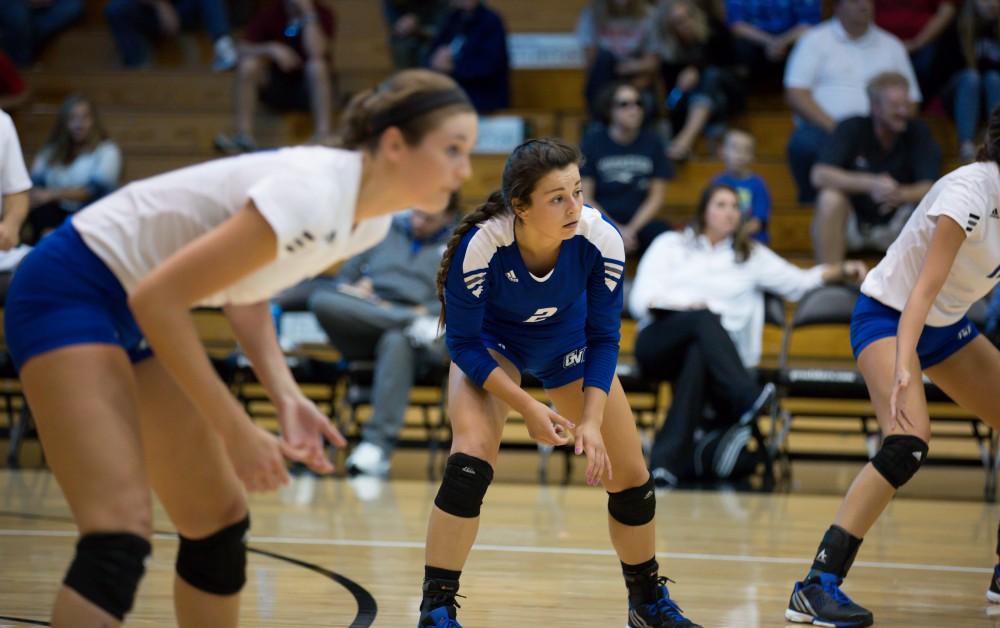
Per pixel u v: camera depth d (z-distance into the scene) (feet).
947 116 65.67
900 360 22.41
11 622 22.13
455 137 14.39
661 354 46.37
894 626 23.09
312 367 50.01
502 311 21.30
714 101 65.41
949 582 27.86
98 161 61.52
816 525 36.27
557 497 42.16
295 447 15.20
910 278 24.00
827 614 22.91
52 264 15.03
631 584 22.38
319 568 28.25
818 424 60.90
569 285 20.76
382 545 31.55
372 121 14.49
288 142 70.95
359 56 78.69
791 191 65.41
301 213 14.08
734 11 69.21
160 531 33.63
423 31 71.97
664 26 65.92
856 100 61.36
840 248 55.83
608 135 57.93
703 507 39.78
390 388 47.24
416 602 24.62
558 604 24.90
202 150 72.54
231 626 16.69
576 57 74.02
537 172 19.20
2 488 42.16
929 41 66.28
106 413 14.46
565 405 22.48
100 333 14.78
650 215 57.26
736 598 25.61
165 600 24.64
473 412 20.93
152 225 15.02
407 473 47.88
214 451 16.22
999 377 24.67
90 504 14.20
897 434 23.21
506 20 78.13
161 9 77.30
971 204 22.47
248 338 15.97
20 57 77.61
